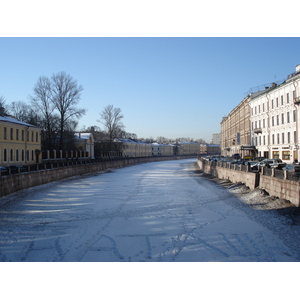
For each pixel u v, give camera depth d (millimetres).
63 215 21422
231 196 28453
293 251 13492
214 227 17812
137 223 19016
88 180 45375
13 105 81000
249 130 63906
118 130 97000
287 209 20234
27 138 53969
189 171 65312
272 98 51125
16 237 16078
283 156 46906
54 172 40969
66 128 77625
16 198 27312
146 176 53250
